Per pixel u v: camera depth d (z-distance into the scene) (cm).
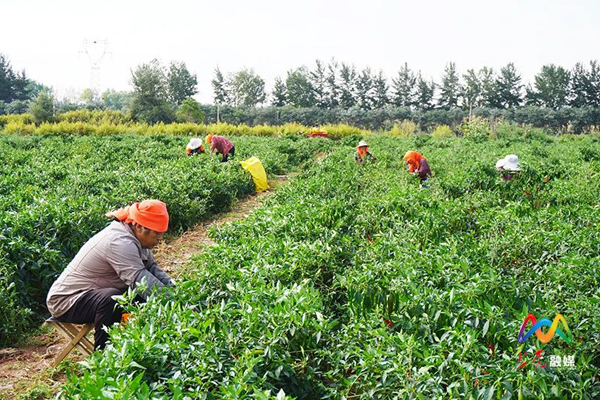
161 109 6400
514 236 688
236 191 1413
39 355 584
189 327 408
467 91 8538
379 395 402
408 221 825
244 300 459
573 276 555
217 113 7781
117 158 1931
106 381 336
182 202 1109
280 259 598
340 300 587
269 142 2820
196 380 363
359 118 7700
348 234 797
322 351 433
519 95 8488
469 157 1822
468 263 577
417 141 2953
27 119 5697
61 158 1908
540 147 2292
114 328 436
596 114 6950
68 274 521
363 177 1342
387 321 471
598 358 432
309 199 950
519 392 359
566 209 902
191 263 682
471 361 392
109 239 517
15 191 1041
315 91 9031
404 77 8731
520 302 497
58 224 766
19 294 660
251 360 378
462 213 883
